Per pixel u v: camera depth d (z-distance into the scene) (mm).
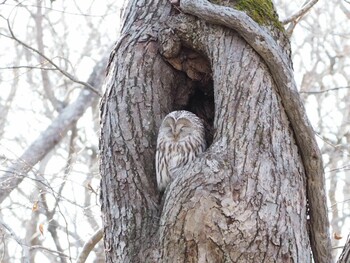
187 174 7742
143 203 8422
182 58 9203
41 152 16344
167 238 7613
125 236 8234
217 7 8586
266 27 8609
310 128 8133
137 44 9281
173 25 9117
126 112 8914
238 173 7711
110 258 8312
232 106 8141
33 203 12344
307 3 11883
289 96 8188
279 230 7602
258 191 7672
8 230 11414
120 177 8594
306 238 7855
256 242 7484
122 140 8773
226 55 8445
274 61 8258
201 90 9547
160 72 9188
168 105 9172
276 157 7938
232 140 7926
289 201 7793
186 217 7523
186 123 8898
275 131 8055
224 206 7523
